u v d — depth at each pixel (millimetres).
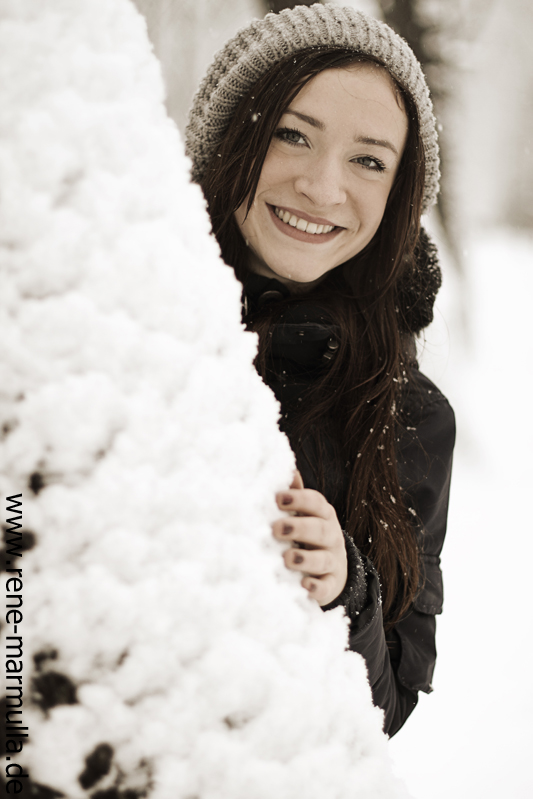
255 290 1394
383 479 1321
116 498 391
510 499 4613
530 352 6332
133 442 398
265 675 429
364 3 5078
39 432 385
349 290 1454
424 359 2615
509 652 3211
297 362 1356
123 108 419
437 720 2793
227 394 462
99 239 398
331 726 477
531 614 3500
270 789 420
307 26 1235
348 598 900
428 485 1448
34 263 386
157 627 395
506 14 7285
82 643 385
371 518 1294
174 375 420
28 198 385
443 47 5379
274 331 1309
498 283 7762
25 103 392
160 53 5945
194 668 407
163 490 406
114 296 401
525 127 8531
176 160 464
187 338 432
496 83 7945
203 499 425
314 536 712
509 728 2742
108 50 422
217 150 1439
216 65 1428
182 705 399
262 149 1229
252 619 438
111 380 395
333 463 1324
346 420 1350
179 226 448
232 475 455
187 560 410
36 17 404
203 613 412
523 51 7617
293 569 521
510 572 3830
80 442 386
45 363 386
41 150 385
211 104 1398
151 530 401
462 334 6125
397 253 1403
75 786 384
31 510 386
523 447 5156
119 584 390
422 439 1469
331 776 456
